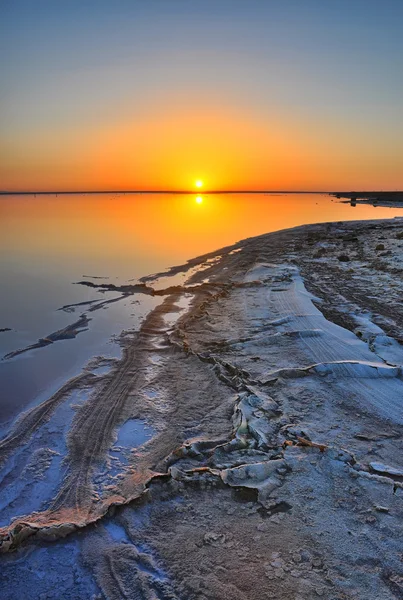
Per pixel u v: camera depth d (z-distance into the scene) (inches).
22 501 232.7
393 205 2824.8
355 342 414.9
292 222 1610.5
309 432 274.8
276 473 234.5
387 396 316.5
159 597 167.3
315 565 177.0
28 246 1066.1
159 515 211.5
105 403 331.3
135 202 3275.1
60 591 173.5
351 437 269.6
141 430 297.3
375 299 564.7
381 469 235.0
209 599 164.9
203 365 388.5
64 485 244.1
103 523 209.0
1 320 523.5
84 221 1662.2
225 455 258.7
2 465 262.8
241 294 613.6
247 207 2541.8
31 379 373.4
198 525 203.5
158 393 345.7
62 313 550.9
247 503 215.6
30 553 191.9
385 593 163.6
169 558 185.3
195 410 319.0
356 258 833.5
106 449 276.8
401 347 398.9
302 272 739.4
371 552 181.8
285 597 163.9
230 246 1044.5
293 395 322.7
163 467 253.6
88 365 398.6
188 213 2033.7
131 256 931.3
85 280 720.3
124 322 515.8
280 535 193.8
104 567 183.2
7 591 173.6
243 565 179.2
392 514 202.1
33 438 289.6
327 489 221.0
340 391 326.0
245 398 316.2
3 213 2091.5
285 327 466.3
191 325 493.7
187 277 739.4
